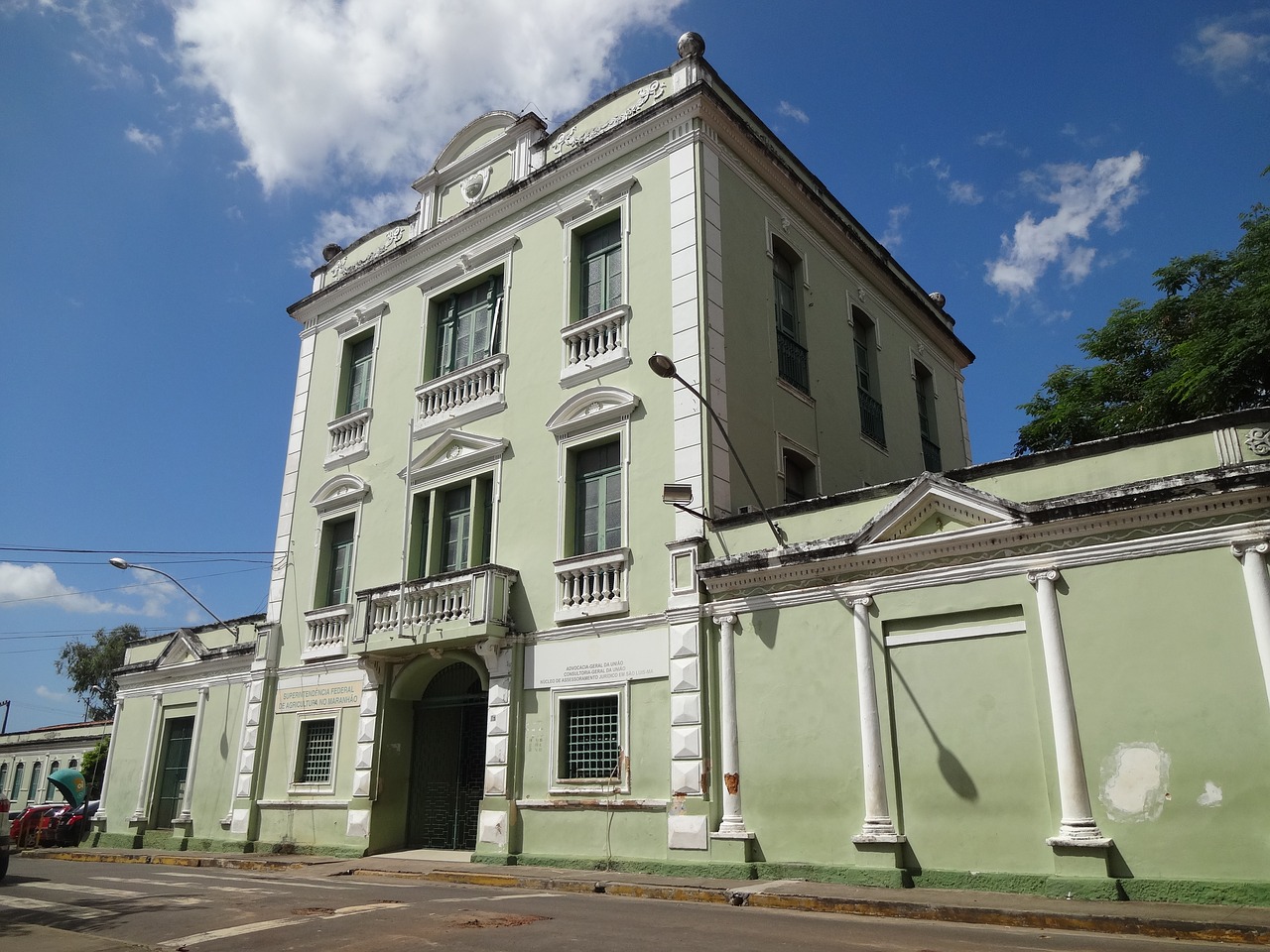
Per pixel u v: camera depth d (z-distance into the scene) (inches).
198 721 783.1
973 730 399.9
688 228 567.2
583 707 532.1
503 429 628.1
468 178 729.6
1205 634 354.9
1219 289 660.1
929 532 430.3
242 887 459.8
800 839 433.7
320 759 668.1
